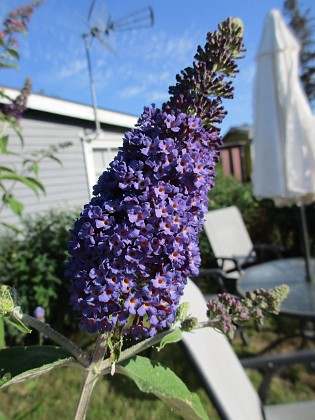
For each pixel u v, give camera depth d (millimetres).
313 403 2059
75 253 868
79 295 854
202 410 873
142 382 825
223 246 5211
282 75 3920
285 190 3982
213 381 1502
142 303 822
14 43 2668
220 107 1005
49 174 7438
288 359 2057
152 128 932
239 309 951
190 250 906
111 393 3221
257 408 1901
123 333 858
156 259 858
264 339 4113
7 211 6270
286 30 3996
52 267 4059
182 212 865
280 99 3939
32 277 4000
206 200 956
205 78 988
